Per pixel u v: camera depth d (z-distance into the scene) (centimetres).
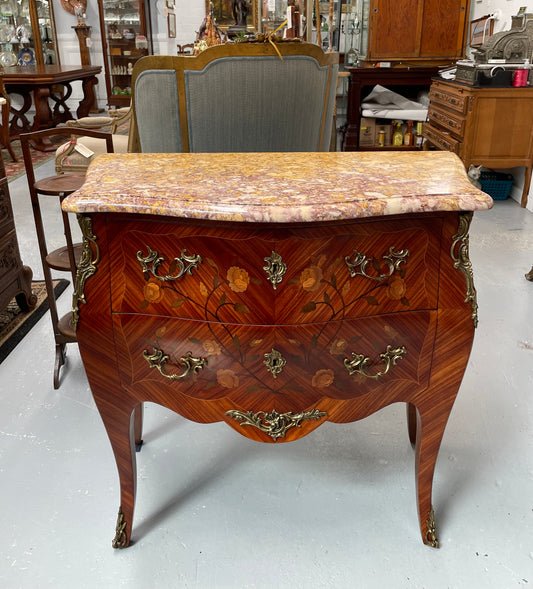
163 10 898
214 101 253
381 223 113
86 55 895
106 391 132
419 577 140
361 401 131
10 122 757
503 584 138
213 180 125
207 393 129
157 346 126
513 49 434
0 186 255
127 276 120
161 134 261
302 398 128
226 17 796
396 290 120
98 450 187
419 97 696
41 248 214
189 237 114
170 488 171
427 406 134
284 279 115
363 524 157
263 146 271
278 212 104
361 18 673
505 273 332
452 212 115
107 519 159
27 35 897
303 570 143
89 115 909
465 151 448
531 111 435
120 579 141
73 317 124
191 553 148
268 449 189
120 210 110
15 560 146
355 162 145
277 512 161
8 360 245
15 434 195
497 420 202
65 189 200
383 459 184
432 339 126
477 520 158
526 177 455
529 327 269
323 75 268
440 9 624
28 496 167
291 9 330
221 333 121
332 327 121
